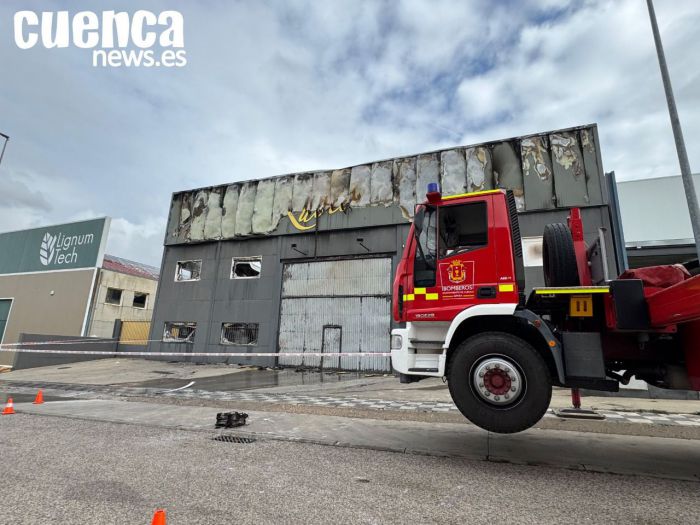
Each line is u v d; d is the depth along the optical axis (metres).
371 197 17.59
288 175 19.77
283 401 9.06
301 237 18.70
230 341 19.03
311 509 3.02
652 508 3.10
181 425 6.37
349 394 10.29
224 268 20.09
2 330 27.94
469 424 6.57
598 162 13.83
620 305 3.88
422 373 4.54
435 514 2.95
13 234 30.86
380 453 4.74
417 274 4.84
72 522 2.75
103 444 5.06
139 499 3.19
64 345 20.73
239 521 2.79
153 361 19.94
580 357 3.97
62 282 27.02
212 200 21.47
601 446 5.12
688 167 8.04
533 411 3.86
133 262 35.44
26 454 4.55
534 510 3.04
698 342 3.70
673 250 14.02
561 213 13.92
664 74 8.72
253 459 4.42
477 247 4.66
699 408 8.02
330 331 17.02
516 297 4.35
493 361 4.08
